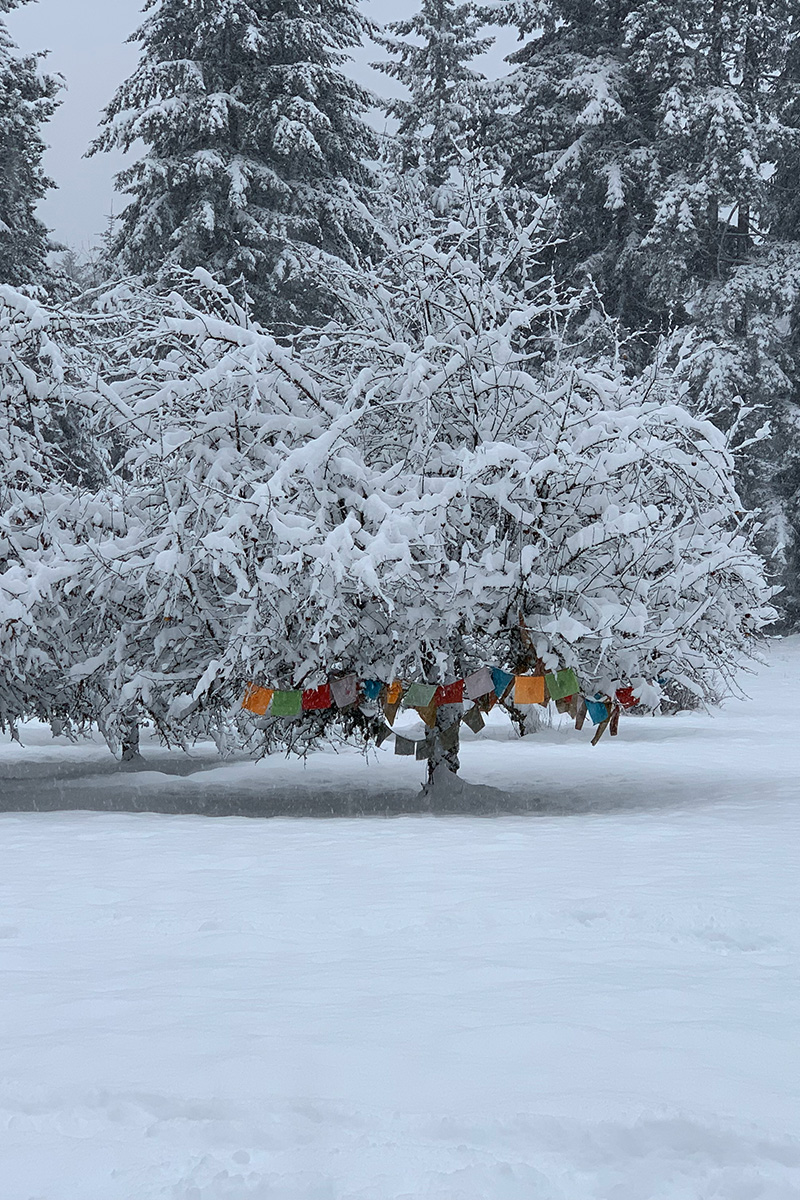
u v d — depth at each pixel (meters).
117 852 9.23
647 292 46.06
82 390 14.23
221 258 38.06
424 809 13.31
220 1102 3.78
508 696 13.32
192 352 13.92
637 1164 3.33
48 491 15.09
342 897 7.09
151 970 5.46
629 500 13.38
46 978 5.34
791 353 48.09
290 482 12.49
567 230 45.75
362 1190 3.20
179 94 38.12
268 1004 4.84
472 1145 3.47
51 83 40.38
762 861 8.28
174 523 12.91
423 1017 4.60
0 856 9.07
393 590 12.33
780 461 46.16
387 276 15.41
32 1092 3.94
